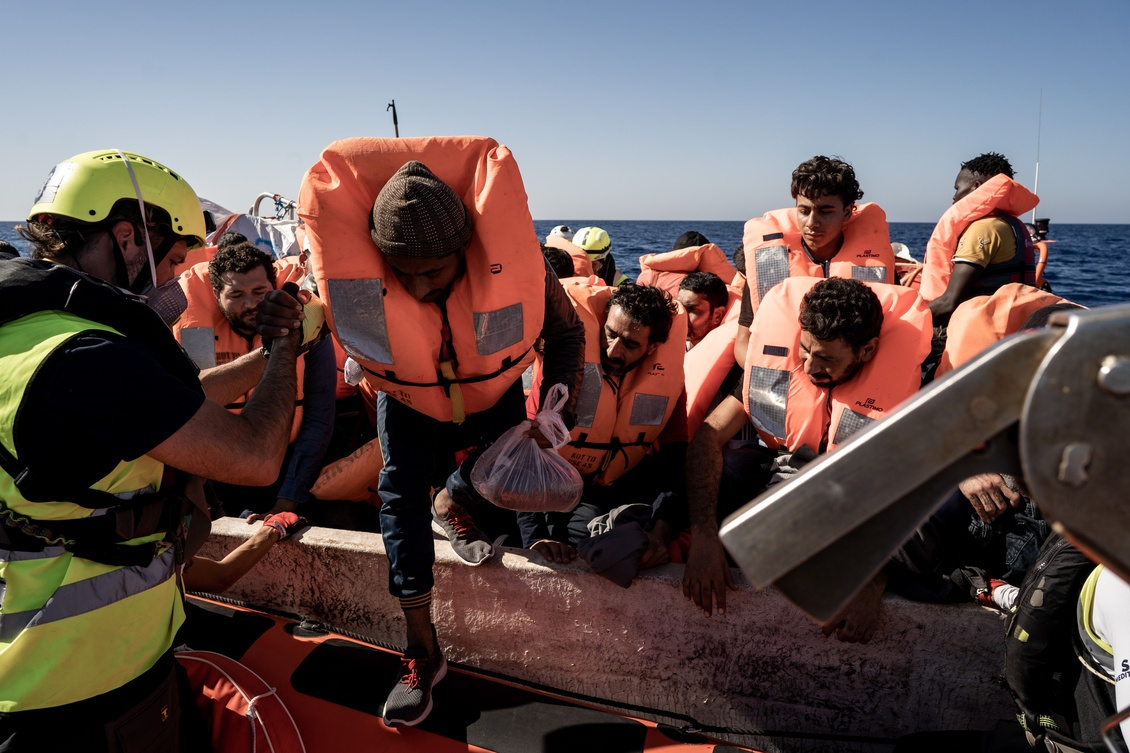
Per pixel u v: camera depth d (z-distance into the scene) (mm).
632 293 3123
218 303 3863
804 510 635
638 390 3213
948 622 2564
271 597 3301
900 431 617
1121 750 1714
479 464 2559
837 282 2861
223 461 1695
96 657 1733
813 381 2973
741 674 2812
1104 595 1772
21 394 1527
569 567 2873
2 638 1679
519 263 2297
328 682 2676
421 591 2588
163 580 1880
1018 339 603
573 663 2967
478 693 2674
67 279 1611
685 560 3016
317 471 3516
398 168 2299
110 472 1626
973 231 4301
